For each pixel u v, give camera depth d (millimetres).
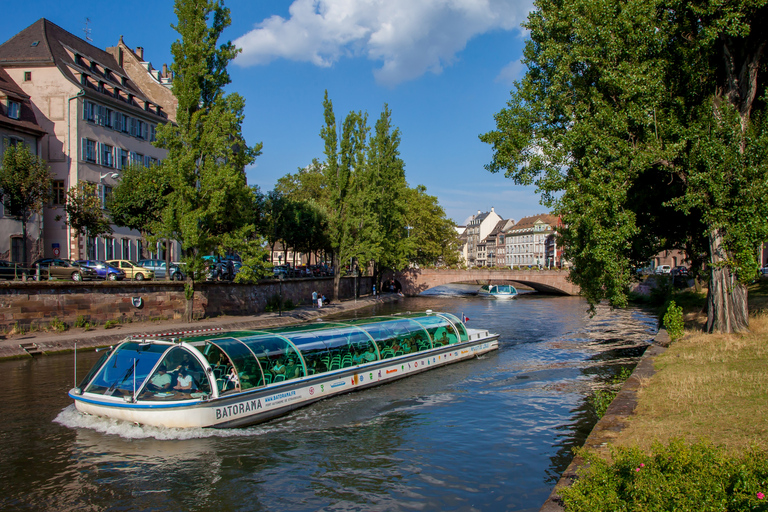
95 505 8797
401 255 66188
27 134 36000
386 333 18703
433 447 11438
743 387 10172
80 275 30047
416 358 19016
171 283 31547
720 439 7500
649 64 16188
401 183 64688
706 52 16953
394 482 9617
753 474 4902
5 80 37125
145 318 29875
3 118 34188
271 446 11609
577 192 16250
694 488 4723
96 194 34125
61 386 16781
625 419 9141
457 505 8617
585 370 19547
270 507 8703
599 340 27891
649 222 21125
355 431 12641
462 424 13078
